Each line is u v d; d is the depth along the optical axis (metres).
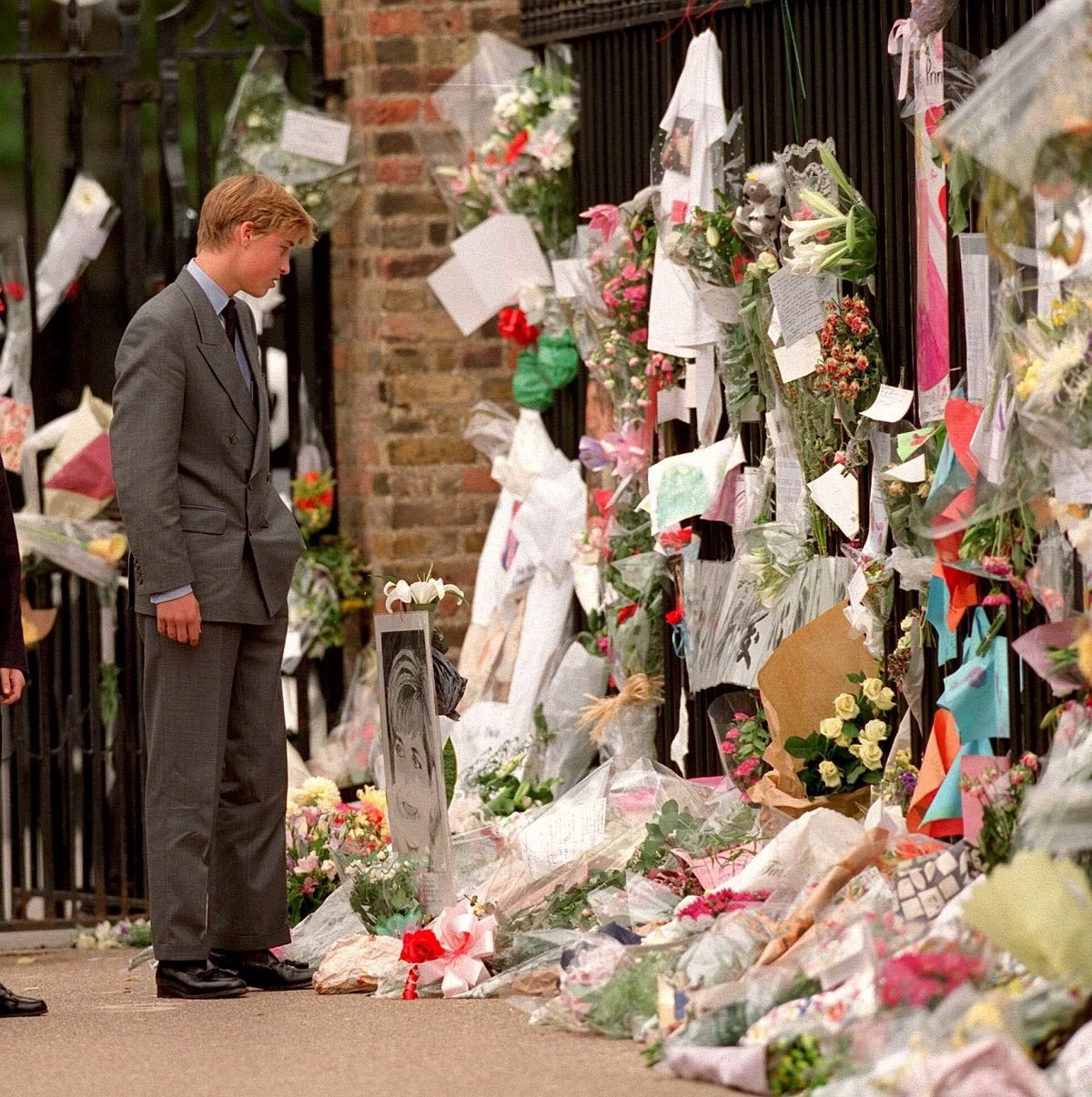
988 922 11.01
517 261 21.88
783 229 17.23
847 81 17.09
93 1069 12.50
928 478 15.30
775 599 17.39
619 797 16.77
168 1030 13.80
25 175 22.89
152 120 40.06
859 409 16.50
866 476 16.66
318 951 16.83
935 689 15.88
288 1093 11.53
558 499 21.06
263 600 15.77
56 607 22.50
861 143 16.92
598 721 19.88
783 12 18.03
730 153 18.67
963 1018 10.59
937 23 15.21
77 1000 15.65
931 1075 9.90
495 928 15.27
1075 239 12.56
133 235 22.98
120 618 22.73
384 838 18.52
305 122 22.81
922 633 15.84
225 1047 13.06
